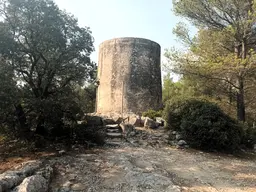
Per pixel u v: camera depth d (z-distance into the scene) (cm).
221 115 1165
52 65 1005
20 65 988
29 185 539
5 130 953
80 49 1042
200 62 1359
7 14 954
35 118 988
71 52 1019
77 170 744
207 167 879
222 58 1267
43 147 964
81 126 1078
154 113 1474
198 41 1480
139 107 1563
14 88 866
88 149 984
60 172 725
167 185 671
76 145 1012
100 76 1700
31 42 973
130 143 1105
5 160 817
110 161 838
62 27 996
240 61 1232
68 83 1112
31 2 934
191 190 669
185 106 1253
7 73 878
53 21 962
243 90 1425
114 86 1599
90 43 1076
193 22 1518
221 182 743
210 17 1452
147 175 727
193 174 795
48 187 620
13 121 935
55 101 948
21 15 955
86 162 815
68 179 682
